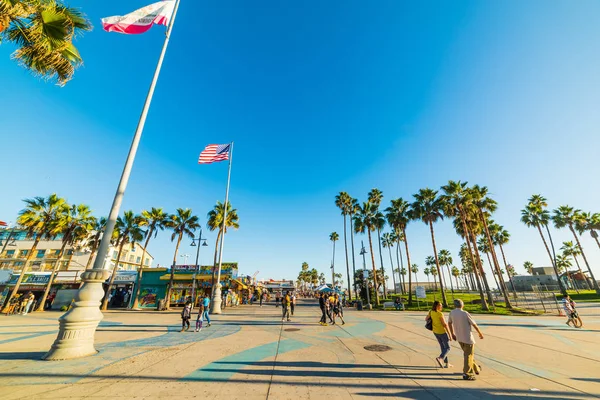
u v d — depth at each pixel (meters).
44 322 15.89
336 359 6.74
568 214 50.66
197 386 4.72
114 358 6.67
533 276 68.62
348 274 46.16
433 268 96.06
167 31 9.88
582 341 9.07
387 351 7.68
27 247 42.19
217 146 22.05
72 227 29.41
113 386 4.68
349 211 49.38
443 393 4.44
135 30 9.34
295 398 4.22
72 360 6.40
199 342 9.04
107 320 16.80
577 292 53.97
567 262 72.19
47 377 5.14
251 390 4.55
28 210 26.94
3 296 29.86
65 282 31.45
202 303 12.26
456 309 5.76
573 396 4.27
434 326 6.32
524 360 6.61
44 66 7.83
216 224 34.44
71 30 7.80
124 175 8.18
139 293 30.53
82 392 4.38
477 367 5.48
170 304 30.41
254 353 7.38
